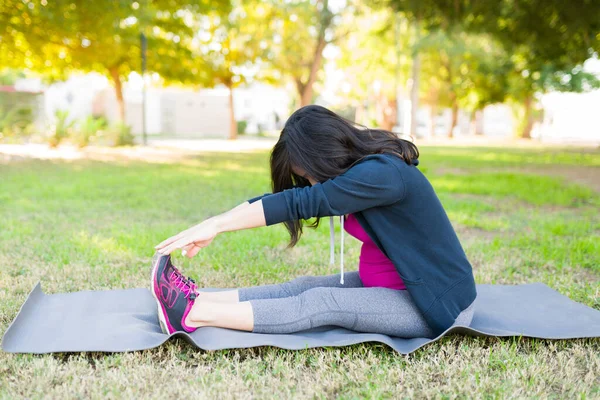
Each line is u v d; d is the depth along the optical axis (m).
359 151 2.08
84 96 31.58
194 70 21.05
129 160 12.87
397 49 21.70
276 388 1.84
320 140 2.04
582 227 4.97
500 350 2.15
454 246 2.11
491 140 31.44
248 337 2.11
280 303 2.19
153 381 1.86
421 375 1.92
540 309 2.63
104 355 2.05
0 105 19.12
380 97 32.28
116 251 3.83
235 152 16.70
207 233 1.98
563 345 2.24
